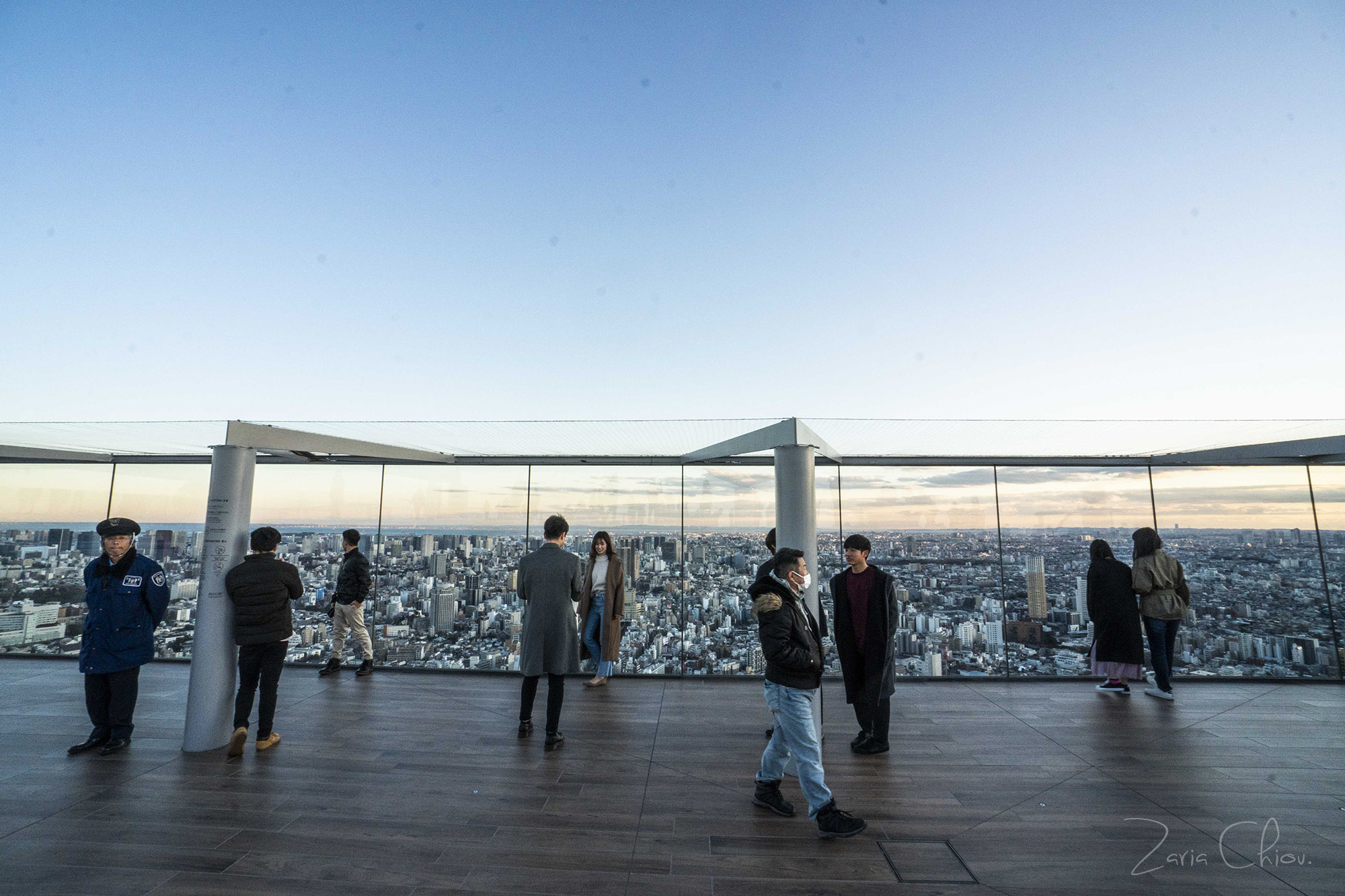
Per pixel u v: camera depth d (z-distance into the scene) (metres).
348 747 4.70
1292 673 6.80
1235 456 6.38
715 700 6.02
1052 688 6.54
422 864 3.05
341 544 7.33
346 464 7.42
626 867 3.04
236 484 4.79
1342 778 4.17
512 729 5.13
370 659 6.98
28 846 3.19
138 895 2.76
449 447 6.52
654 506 7.17
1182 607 6.03
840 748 4.77
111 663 4.55
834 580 4.90
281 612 4.69
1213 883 2.92
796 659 3.46
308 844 3.24
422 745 4.74
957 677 6.88
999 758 4.53
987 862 3.11
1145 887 2.88
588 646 6.69
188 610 7.36
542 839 3.32
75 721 5.18
